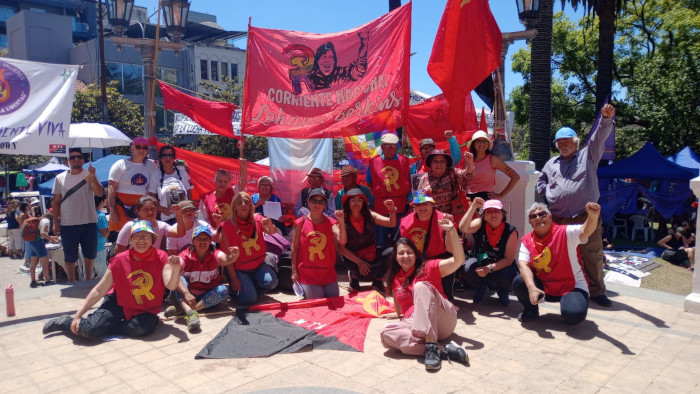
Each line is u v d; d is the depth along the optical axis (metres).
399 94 6.29
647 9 21.28
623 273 8.97
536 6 7.43
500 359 4.10
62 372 3.99
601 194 15.28
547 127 11.73
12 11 45.03
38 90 6.00
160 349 4.46
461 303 5.75
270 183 7.90
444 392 3.52
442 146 7.95
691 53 18.42
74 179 7.02
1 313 5.63
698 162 15.29
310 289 5.85
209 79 38.25
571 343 4.44
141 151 6.69
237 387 3.65
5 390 3.69
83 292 6.50
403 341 4.18
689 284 8.44
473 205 4.98
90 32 45.84
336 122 6.52
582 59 20.52
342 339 4.57
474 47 6.30
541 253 4.88
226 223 5.95
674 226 13.76
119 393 3.60
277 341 4.49
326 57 6.54
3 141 5.75
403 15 6.23
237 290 5.89
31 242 10.64
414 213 5.46
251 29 6.64
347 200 6.06
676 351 4.23
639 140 20.50
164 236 6.27
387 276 4.86
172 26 8.27
